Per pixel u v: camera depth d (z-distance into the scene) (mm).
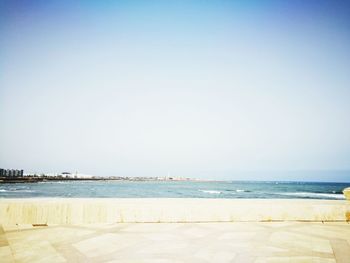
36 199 6812
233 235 5086
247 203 6824
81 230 5457
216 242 4570
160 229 5602
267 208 6617
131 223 6215
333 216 6641
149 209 6379
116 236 4957
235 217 6523
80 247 4207
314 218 6613
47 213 6031
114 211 6316
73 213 6156
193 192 77125
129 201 6805
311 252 4023
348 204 6742
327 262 3582
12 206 5914
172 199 7504
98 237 4875
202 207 6508
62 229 5539
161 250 4074
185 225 6051
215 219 6480
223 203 6793
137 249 4121
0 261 3447
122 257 3729
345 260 3670
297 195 57312
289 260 3654
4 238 4754
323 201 7383
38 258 3656
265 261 3615
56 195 59844
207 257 3758
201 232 5328
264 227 5844
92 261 3549
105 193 71875
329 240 4730
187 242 4562
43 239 4707
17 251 3979
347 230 5570
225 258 3725
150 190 90625
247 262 3566
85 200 6668
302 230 5551
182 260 3621
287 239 4793
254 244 4453
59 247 4203
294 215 6625
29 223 5914
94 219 6230
